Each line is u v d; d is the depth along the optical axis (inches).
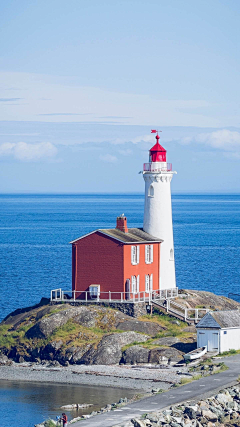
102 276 3304.6
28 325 3085.6
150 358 2714.1
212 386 2209.6
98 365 2738.7
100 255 3309.5
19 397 2393.0
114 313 3088.1
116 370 2645.2
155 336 2965.1
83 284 3341.5
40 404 2309.3
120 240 3260.3
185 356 2659.9
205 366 2503.7
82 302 3270.2
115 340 2839.6
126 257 3277.6
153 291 3412.9
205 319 2758.4
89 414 2080.5
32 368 2783.0
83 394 2395.4
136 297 3321.9
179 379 2442.2
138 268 3363.7
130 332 2915.8
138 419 1866.4
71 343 2864.2
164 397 2116.1
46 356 2874.0
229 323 2753.4
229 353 2706.7
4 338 3004.4
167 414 1939.0
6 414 2204.7
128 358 2738.7
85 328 2967.5
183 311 3319.4
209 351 2738.7
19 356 2915.8
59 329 2942.9
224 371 2407.7
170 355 2716.5
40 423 2062.0
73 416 2151.8
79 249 3353.8
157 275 3503.9
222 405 2054.6
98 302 3243.1
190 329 3048.7
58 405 2292.1
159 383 2428.6
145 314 3223.4
